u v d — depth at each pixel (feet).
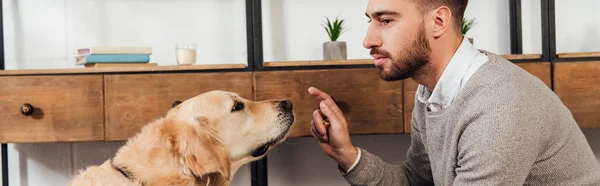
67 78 5.37
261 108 4.38
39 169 6.71
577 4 6.42
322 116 4.41
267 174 6.39
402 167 4.66
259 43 5.48
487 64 3.31
